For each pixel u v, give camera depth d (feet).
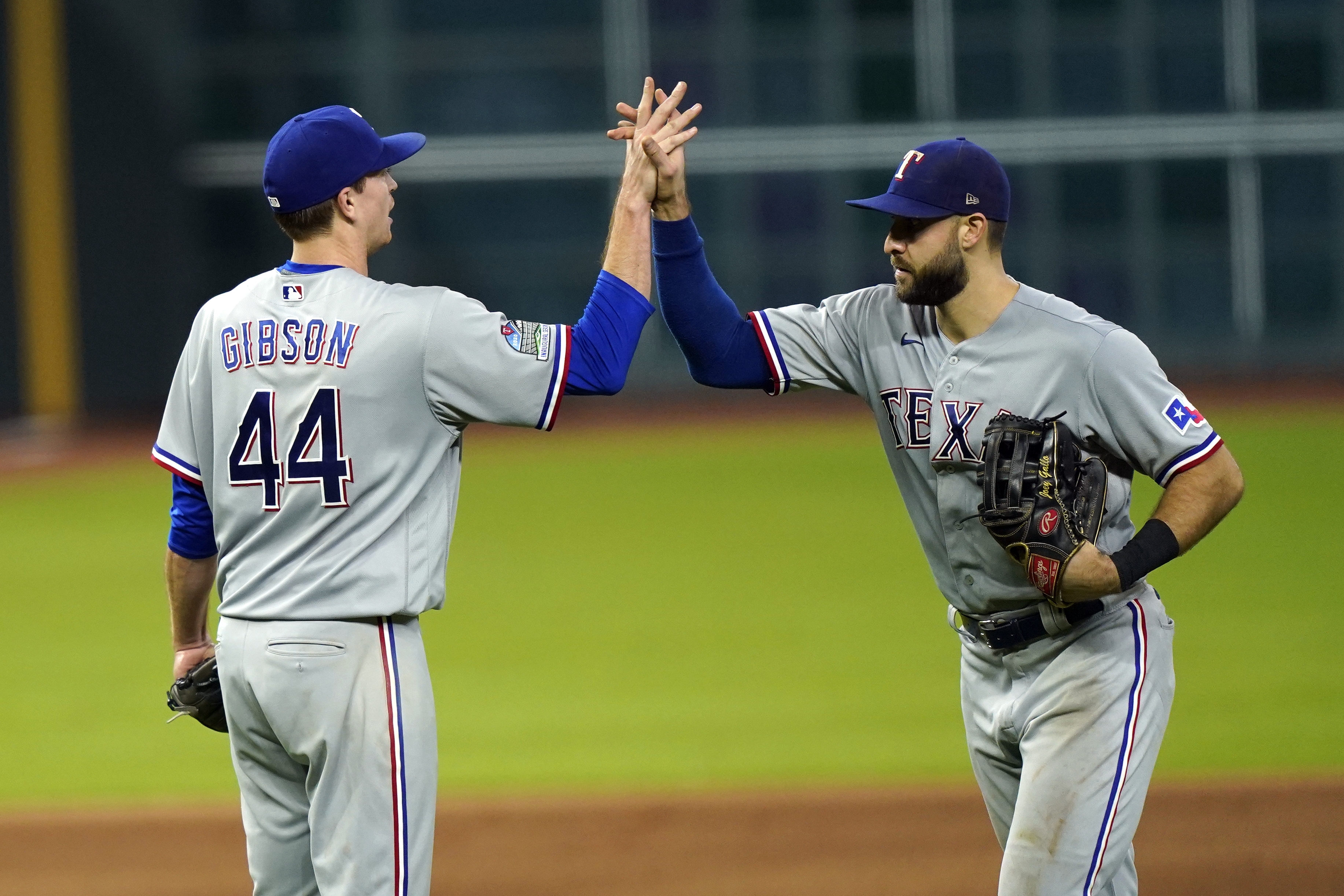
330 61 358.02
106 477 233.35
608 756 83.61
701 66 359.66
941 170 39.37
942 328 41.65
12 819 72.90
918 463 41.98
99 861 66.64
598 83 358.84
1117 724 39.70
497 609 128.57
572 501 197.26
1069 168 358.02
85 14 331.98
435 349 36.47
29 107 317.83
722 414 317.83
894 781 77.05
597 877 63.10
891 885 61.26
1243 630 111.14
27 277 318.45
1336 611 116.88
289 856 38.58
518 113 359.46
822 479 211.00
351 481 36.29
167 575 40.29
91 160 333.21
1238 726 85.35
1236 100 354.54
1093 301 360.28
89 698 100.53
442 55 358.43
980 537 40.88
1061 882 38.70
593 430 298.56
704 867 64.03
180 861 66.54
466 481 224.33
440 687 102.12
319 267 37.68
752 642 113.19
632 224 39.81
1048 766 39.52
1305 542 148.05
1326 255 355.15
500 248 360.69
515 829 70.03
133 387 345.92
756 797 74.08
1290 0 351.67
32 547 165.78
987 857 64.49
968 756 81.97
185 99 354.74
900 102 359.25
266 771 38.32
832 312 43.96
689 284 43.19
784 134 359.66
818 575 140.05
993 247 40.50
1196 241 357.00
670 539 163.22
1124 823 39.47
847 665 105.29
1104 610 40.70
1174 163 356.59
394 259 359.46
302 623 36.29
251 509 36.94
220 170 356.18
